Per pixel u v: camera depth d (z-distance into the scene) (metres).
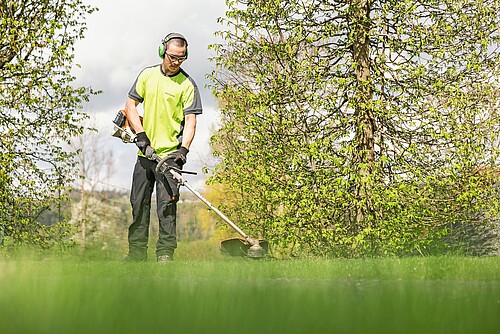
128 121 7.13
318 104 10.78
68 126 13.67
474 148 10.53
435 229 11.05
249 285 2.12
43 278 1.93
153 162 6.97
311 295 1.62
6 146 13.16
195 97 7.14
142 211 7.00
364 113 11.02
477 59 11.02
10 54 13.26
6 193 13.03
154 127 7.04
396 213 10.74
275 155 10.95
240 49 11.66
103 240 7.29
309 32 11.32
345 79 10.71
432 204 11.04
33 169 13.59
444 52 10.82
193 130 7.07
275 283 2.44
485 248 11.76
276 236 10.91
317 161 11.12
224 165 11.80
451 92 10.70
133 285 1.75
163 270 3.58
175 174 6.66
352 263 4.06
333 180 10.66
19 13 13.70
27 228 13.09
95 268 3.62
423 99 10.95
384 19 11.08
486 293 1.89
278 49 11.20
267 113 11.12
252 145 11.23
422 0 11.07
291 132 11.29
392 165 11.06
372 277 3.35
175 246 6.87
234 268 3.63
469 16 11.20
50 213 13.70
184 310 1.26
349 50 11.78
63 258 4.86
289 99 11.35
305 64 11.05
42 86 12.91
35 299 1.39
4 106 12.84
